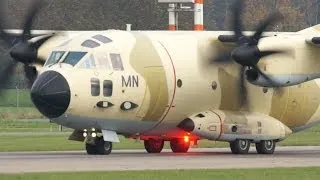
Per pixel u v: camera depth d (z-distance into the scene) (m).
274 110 163.88
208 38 158.00
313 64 154.25
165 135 158.62
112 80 148.88
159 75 153.00
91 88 147.38
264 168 128.50
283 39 152.62
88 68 147.75
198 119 156.00
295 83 154.12
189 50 156.50
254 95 161.38
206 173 121.50
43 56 156.75
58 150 168.25
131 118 152.00
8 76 159.12
